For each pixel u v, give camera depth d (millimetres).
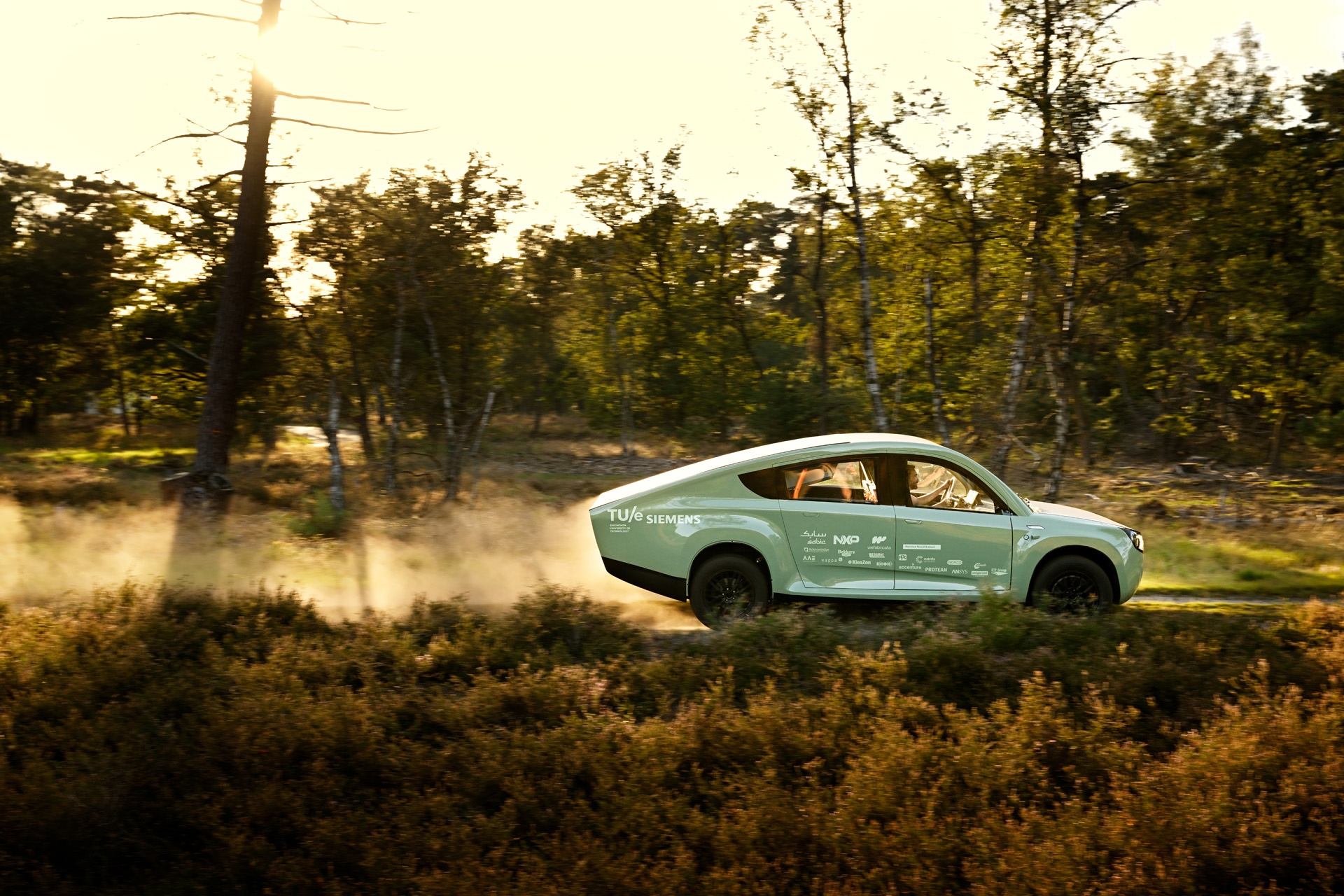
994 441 24000
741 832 4820
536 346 45844
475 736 6004
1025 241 18547
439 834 4891
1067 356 18156
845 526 8414
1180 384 36812
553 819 5230
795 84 19609
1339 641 7602
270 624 8156
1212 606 10031
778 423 36094
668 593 8453
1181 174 17688
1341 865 4602
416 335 21953
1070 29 16578
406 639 7652
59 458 35344
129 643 7367
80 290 48250
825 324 32500
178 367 34562
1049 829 4805
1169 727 6387
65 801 5004
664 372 45656
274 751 5699
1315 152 37750
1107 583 8594
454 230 21000
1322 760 5445
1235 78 35844
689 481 8523
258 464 29984
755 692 6789
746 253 44906
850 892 4371
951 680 6902
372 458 25250
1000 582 8508
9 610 8414
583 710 6484
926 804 5062
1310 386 34438
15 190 47750
